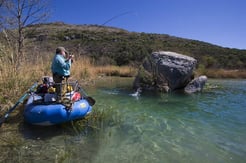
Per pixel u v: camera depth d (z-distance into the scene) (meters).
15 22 9.73
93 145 4.24
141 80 10.80
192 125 5.61
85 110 5.37
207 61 25.28
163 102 8.18
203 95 9.82
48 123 4.93
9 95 6.56
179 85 10.67
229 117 6.36
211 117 6.34
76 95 5.58
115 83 13.38
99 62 22.83
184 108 7.35
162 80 10.57
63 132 4.79
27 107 5.22
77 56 16.48
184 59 10.86
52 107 4.91
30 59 10.05
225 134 5.03
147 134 4.92
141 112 6.71
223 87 12.74
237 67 25.95
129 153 4.00
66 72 5.63
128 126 5.39
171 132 5.10
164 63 10.67
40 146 4.10
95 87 11.38
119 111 6.69
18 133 4.66
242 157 3.95
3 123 5.18
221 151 4.18
